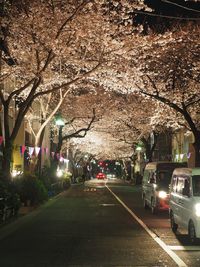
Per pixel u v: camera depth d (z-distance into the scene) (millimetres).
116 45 21594
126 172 90688
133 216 20359
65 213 21641
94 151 73250
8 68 22859
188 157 45000
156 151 69250
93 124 49938
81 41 21609
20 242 12672
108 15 21531
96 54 22609
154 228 16062
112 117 45781
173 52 26031
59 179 41719
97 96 43469
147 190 23203
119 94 44500
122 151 73812
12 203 18328
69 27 20406
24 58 22062
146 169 25312
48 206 25922
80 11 20484
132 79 25672
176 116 32000
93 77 25516
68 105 43031
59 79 25984
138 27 22422
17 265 9492
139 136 50438
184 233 14758
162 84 26984
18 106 35750
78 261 9961
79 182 72188
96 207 25375
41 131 28531
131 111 44656
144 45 22734
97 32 21281
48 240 13070
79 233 14609
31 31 20453
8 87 33219
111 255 10750
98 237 13742
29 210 22031
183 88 26578
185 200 13156
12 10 20531
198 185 12922
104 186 58812
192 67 26328
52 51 19703
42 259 10164
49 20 20375
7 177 19344
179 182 14562
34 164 28391
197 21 25828
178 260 10180
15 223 17219
